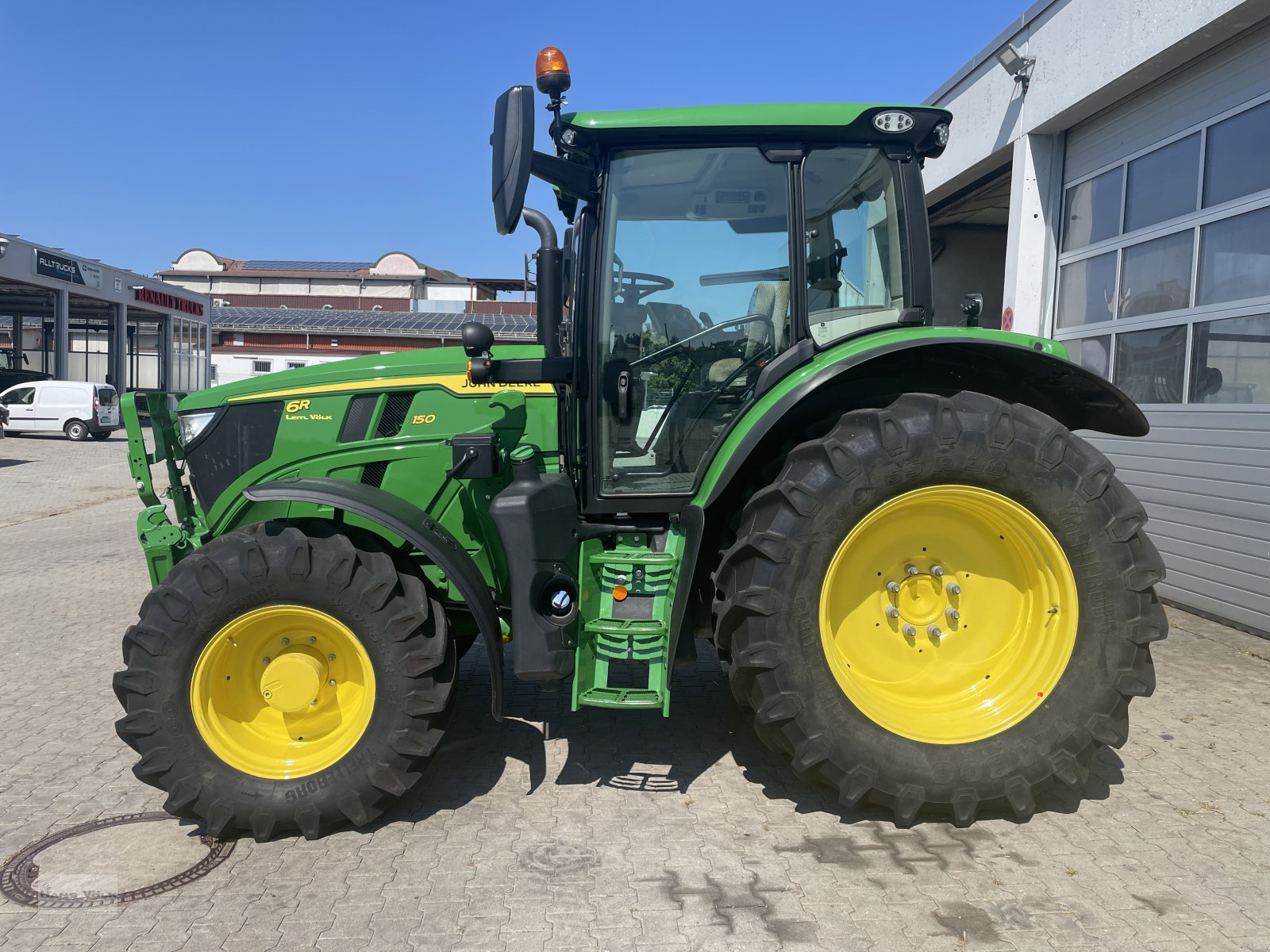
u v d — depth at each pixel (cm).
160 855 281
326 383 349
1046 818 295
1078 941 228
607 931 235
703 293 325
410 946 231
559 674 291
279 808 283
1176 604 553
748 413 314
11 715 408
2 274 2302
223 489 354
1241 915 239
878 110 315
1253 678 425
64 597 653
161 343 3284
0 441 2073
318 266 6538
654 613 300
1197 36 515
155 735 283
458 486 346
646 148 316
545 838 286
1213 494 521
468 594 292
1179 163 568
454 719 389
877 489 282
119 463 1689
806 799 311
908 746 283
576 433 323
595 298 317
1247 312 501
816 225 328
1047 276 711
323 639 298
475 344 309
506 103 265
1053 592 294
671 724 381
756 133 316
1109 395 319
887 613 305
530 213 309
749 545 282
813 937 231
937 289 1042
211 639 286
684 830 290
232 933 238
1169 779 322
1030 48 693
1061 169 700
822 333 329
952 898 248
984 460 283
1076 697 285
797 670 280
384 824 297
